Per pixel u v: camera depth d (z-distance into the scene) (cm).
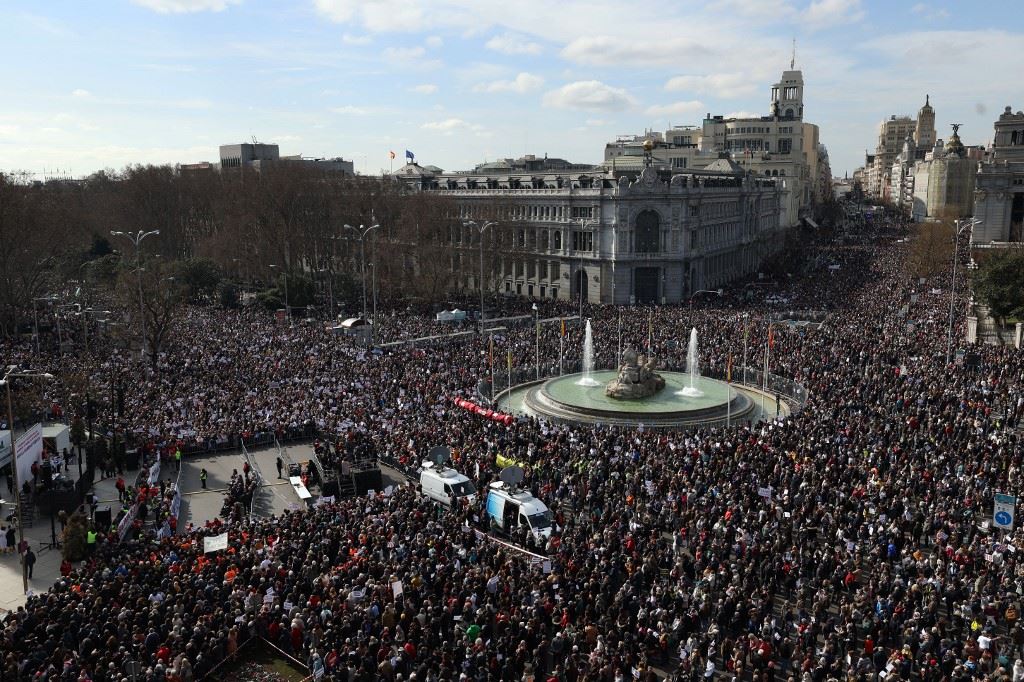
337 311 13062
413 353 8944
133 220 17650
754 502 4781
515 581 3772
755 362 8700
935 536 4312
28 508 5234
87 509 5262
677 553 4134
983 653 3206
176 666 2994
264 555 3928
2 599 4191
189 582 3594
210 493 5697
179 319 10944
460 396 7188
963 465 5159
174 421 6625
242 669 3244
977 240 18338
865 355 8419
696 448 5650
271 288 14012
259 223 15512
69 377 7200
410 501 4788
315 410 6894
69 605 3344
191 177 18562
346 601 3469
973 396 6700
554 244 16088
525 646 3183
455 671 3125
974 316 11612
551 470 5388
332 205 15125
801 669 3120
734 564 3972
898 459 5300
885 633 3416
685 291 15525
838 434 5784
